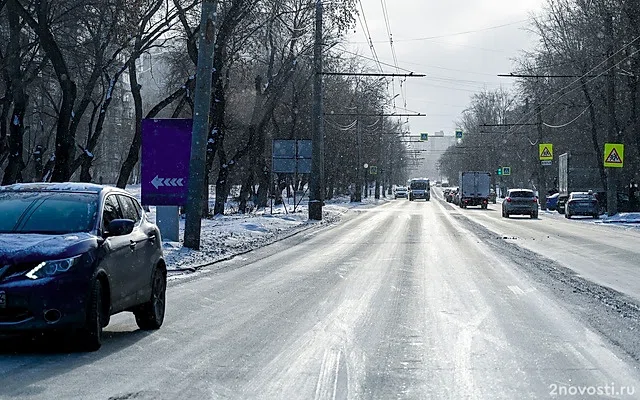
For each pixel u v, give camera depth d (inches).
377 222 1724.9
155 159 904.3
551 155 2549.2
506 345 380.2
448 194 3779.5
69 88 1130.7
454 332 414.3
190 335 409.1
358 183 3361.2
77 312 344.8
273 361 343.9
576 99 2304.4
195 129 891.4
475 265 779.4
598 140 2391.7
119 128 3056.1
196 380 308.2
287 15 1718.8
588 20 1973.4
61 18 1263.5
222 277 687.7
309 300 538.3
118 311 382.6
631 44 1784.0
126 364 336.8
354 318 460.4
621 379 311.4
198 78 888.9
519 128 3474.4
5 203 396.5
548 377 314.8
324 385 301.0
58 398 278.1
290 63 1845.5
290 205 2647.6
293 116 2111.2
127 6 1081.4
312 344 382.3
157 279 440.5
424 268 750.5
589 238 1208.2
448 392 290.5
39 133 1991.9
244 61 1587.1
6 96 1251.2
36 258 340.8
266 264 809.5
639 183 2145.7
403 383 304.5
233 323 445.7
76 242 356.2
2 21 1338.6
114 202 420.8
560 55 2193.7
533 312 483.5
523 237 1226.0
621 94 2068.2
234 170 2426.2
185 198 907.4
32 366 330.6
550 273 708.7
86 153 1309.1
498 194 5201.8
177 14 1264.8
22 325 333.4
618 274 705.6
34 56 1320.1
